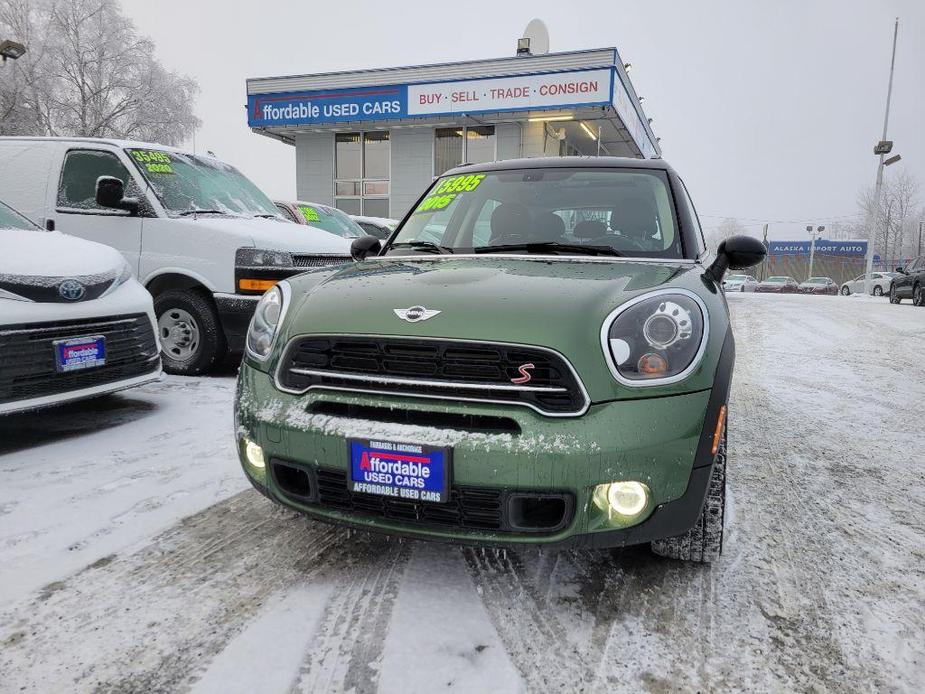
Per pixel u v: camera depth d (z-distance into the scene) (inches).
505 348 61.5
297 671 56.4
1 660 57.1
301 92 611.5
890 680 56.7
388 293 72.6
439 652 59.3
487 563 76.5
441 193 117.3
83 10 1098.1
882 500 100.6
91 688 53.8
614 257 88.2
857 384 198.8
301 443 66.3
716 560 76.8
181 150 204.7
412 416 63.6
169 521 86.4
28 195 186.4
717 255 89.3
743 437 136.8
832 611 67.6
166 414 138.9
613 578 73.2
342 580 72.2
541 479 59.5
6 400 105.0
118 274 129.9
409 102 579.5
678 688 55.2
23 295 108.4
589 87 522.9
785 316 440.5
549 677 56.2
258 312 79.5
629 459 59.7
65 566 74.0
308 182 673.6
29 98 1059.3
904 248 2637.8
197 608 66.0
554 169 113.0
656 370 62.3
